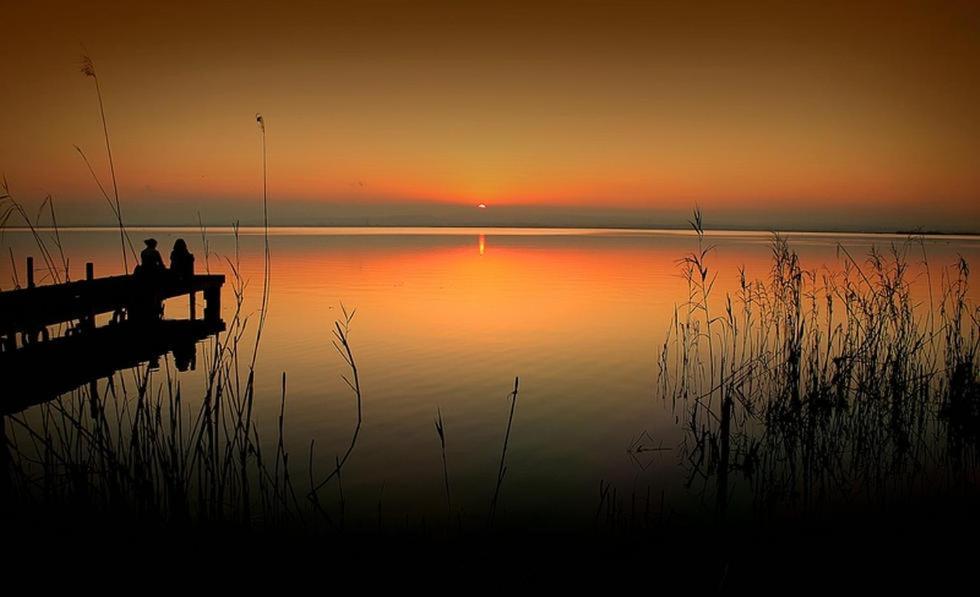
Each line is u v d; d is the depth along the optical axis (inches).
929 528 228.7
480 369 470.0
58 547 194.1
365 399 390.0
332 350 528.4
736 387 410.3
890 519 235.9
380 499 250.1
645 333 612.4
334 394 400.2
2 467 204.2
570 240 3339.1
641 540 219.8
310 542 213.0
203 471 266.1
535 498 254.2
